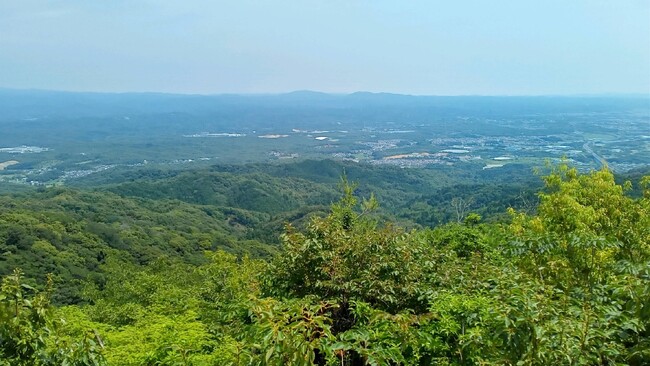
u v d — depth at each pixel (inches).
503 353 151.2
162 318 364.2
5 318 127.1
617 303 175.9
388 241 289.6
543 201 403.2
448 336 210.2
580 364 137.9
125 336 310.2
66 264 1325.0
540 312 148.3
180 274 928.9
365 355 159.3
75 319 355.9
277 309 146.5
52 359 134.8
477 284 262.4
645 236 346.0
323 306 187.5
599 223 358.6
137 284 797.2
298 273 280.5
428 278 284.0
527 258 290.4
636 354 154.8
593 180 406.0
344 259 276.4
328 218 309.7
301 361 130.2
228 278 564.1
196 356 233.1
